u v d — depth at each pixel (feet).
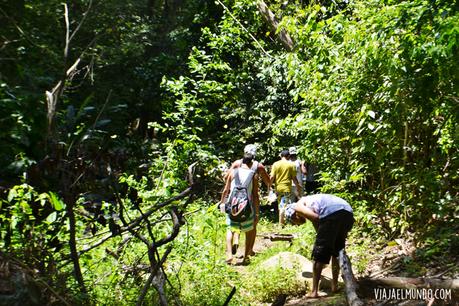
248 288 22.50
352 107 24.93
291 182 39.75
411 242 24.67
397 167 25.48
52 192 12.98
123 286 17.83
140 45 67.00
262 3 46.24
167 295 18.52
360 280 19.67
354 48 24.76
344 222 20.85
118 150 12.67
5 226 13.15
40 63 31.42
